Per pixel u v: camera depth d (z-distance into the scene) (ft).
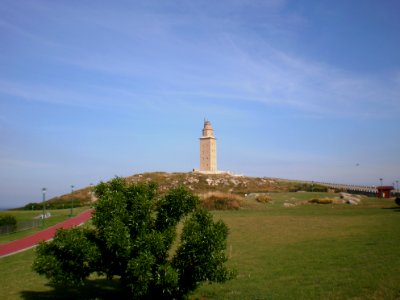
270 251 86.28
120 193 53.98
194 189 396.37
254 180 465.88
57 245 52.31
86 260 50.67
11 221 165.48
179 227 125.70
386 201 214.28
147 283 47.93
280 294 54.54
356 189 339.16
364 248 81.51
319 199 215.51
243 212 181.88
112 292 63.41
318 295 52.60
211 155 504.02
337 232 106.73
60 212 244.83
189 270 49.85
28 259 96.32
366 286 54.60
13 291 65.51
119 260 51.55
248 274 67.41
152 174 463.42
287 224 130.00
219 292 58.23
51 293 63.62
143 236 49.37
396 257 70.79
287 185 436.35
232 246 95.30
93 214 51.93
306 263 72.13
